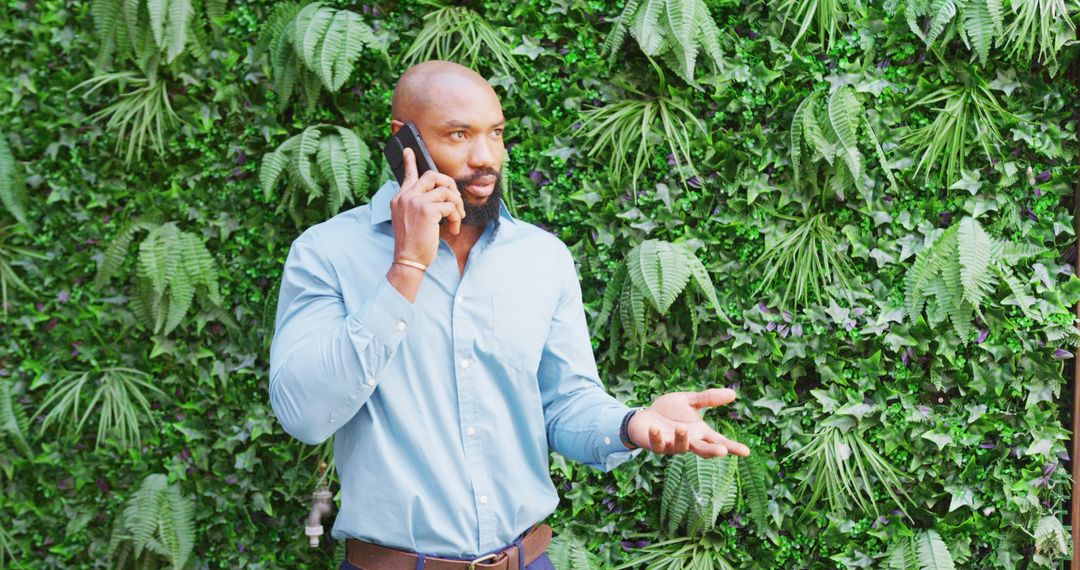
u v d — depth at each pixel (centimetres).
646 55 205
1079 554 215
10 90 205
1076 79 215
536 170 210
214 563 215
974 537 218
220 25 205
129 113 204
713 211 213
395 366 140
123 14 204
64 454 211
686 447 132
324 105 208
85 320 211
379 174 207
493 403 146
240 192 209
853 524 213
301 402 129
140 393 209
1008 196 214
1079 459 216
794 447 212
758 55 210
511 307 148
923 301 210
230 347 211
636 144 210
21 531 212
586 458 148
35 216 209
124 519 204
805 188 212
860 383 213
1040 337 215
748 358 211
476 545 141
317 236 147
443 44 205
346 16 199
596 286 212
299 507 212
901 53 210
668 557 210
